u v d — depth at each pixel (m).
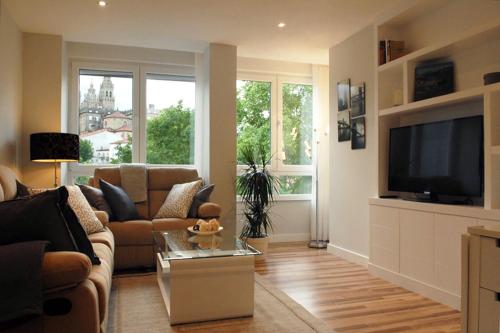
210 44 4.59
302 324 2.49
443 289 2.88
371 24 3.99
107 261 2.34
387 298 3.01
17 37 4.00
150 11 3.66
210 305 2.55
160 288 3.15
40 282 1.49
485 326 1.37
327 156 5.48
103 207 3.73
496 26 2.56
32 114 4.22
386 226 3.52
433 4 3.29
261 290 3.18
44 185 4.27
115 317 2.59
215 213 3.99
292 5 3.51
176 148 5.18
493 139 2.59
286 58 5.26
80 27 4.09
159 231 3.36
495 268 1.34
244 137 5.36
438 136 3.13
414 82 3.39
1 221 1.70
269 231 5.37
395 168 3.60
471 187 2.81
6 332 1.51
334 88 4.66
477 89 2.69
